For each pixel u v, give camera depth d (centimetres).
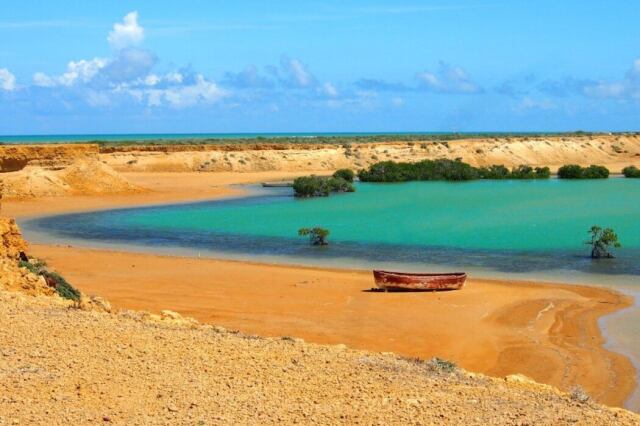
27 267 2020
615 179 9150
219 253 3794
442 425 941
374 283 2884
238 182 8244
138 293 2655
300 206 6028
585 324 2242
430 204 6119
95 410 954
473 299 2572
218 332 1441
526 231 4488
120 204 6144
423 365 1290
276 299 2564
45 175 6612
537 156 11756
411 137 15975
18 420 909
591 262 3425
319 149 10769
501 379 1299
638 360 1862
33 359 1132
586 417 1004
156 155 9681
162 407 974
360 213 5512
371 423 943
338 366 1194
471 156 11300
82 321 1365
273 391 1052
